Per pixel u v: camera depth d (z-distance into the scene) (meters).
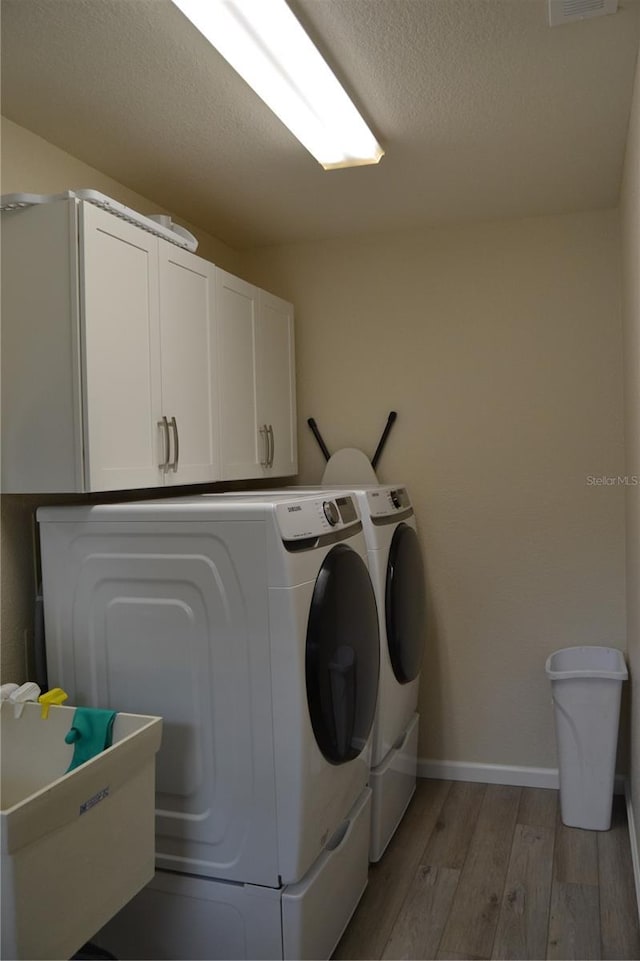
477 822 2.94
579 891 2.44
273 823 1.90
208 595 1.95
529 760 3.31
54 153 2.40
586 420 3.20
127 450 2.10
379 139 2.44
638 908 2.29
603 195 3.00
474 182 2.83
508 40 1.88
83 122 2.25
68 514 2.09
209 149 2.47
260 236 3.46
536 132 2.41
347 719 2.11
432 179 2.79
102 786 1.61
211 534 1.93
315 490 2.92
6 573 2.12
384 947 2.18
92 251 1.96
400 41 1.88
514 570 3.30
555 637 3.26
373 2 1.71
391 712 2.70
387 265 3.45
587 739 2.84
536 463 3.27
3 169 2.19
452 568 3.38
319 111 2.13
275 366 3.23
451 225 3.35
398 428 3.44
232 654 1.93
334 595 2.05
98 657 2.07
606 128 2.39
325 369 3.54
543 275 3.24
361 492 2.64
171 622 1.99
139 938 2.06
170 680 2.00
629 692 2.96
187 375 2.45
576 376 3.21
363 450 3.49
